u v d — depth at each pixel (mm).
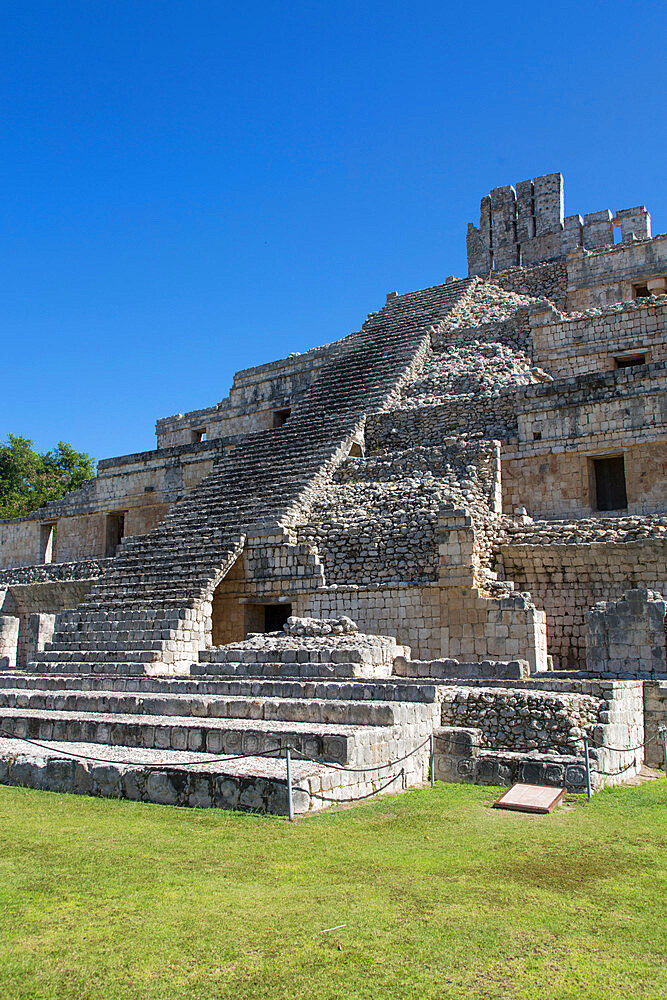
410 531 19781
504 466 22078
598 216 34594
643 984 4762
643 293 29984
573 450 21141
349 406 27391
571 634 18719
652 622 13383
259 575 21641
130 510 35625
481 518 19453
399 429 25359
